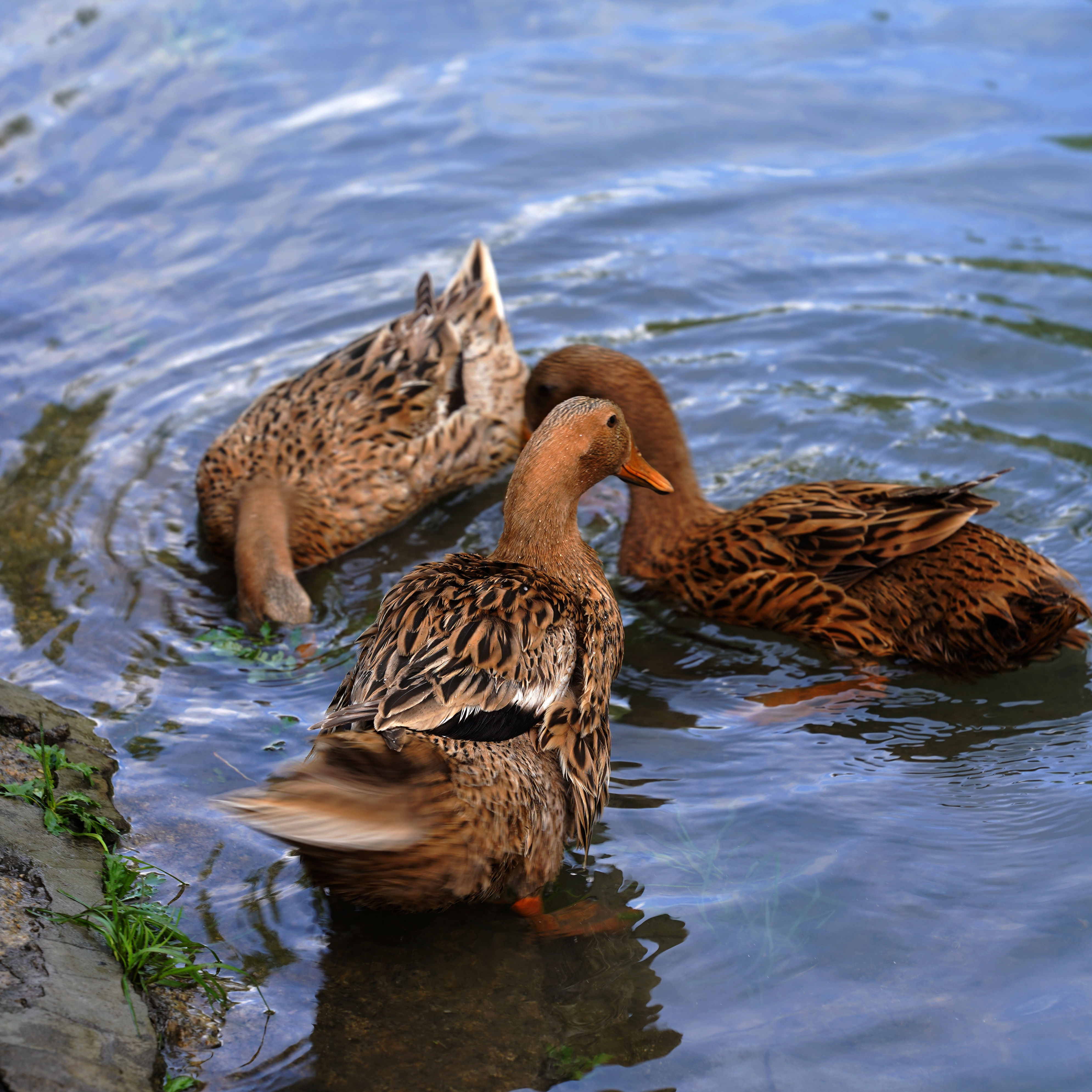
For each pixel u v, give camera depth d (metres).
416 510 11.09
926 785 7.39
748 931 6.28
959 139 15.21
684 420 11.35
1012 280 12.85
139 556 9.96
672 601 9.52
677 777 7.53
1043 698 8.27
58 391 11.88
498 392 11.55
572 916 6.45
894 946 6.14
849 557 8.63
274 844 6.95
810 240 13.75
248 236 14.11
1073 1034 5.58
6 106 16.09
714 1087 5.40
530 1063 5.54
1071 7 17.80
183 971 5.83
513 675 6.28
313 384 10.91
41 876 6.10
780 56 17.17
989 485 10.27
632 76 16.84
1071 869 6.60
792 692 8.41
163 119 16.06
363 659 6.54
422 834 5.68
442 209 14.45
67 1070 4.93
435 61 17.38
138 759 7.62
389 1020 5.78
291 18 18.47
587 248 13.83
